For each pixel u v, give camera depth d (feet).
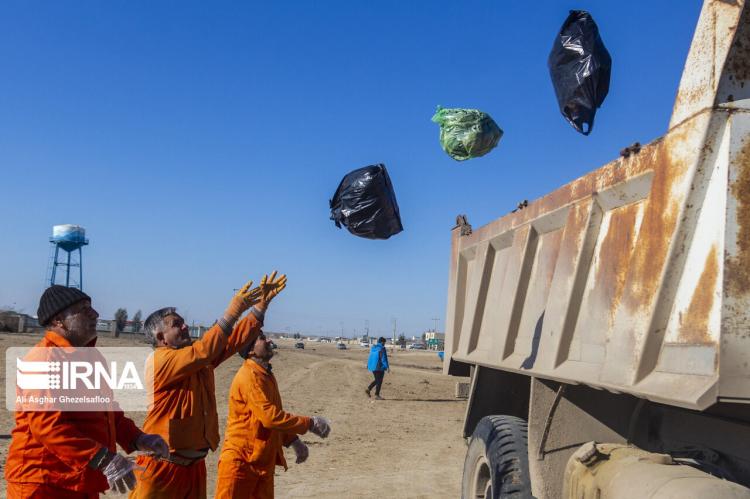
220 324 15.05
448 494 27.78
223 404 52.13
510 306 18.44
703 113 10.69
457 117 19.40
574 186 15.52
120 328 198.59
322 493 27.53
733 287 9.75
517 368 16.94
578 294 14.56
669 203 11.27
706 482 10.66
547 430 15.76
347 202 20.10
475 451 18.69
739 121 10.29
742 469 12.47
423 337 587.68
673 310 10.91
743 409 10.90
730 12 10.44
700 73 10.89
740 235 9.89
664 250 11.20
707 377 9.73
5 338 120.98
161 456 13.62
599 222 14.30
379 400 65.82
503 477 16.63
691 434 13.84
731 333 9.59
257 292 15.60
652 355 11.17
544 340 15.78
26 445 11.62
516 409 20.29
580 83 17.49
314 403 59.77
